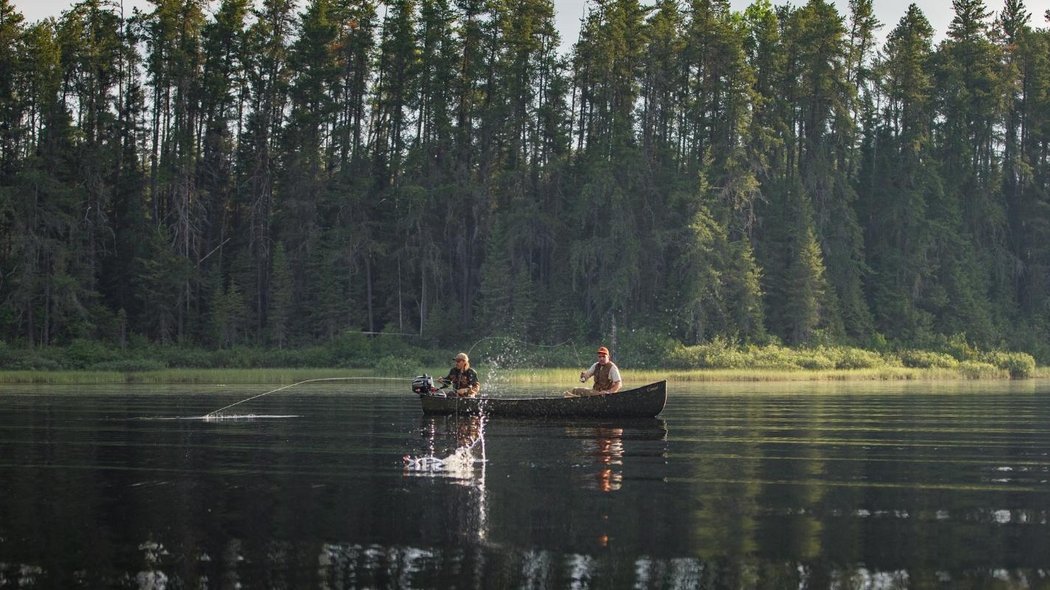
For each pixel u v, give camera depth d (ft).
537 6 268.82
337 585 27.14
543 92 275.59
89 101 258.16
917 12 289.33
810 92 278.26
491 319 249.75
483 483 43.21
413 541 32.04
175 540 32.35
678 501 38.81
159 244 249.34
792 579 27.61
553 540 32.07
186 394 121.70
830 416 82.64
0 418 80.48
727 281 250.98
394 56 272.72
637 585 27.02
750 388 149.07
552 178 274.57
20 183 235.61
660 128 278.05
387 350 241.96
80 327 235.81
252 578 27.94
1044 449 56.75
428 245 262.47
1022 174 299.79
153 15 263.90
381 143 285.84
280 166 274.77
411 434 65.00
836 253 274.16
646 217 263.29
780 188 280.10
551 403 76.84
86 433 66.69
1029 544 31.53
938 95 298.97
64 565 29.43
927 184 283.18
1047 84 301.22
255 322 263.70
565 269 266.98
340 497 39.73
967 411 90.17
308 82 260.83
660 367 226.17
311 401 105.09
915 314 274.77
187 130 262.26
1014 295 299.38
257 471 47.19
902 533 33.12
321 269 261.24
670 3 269.64
